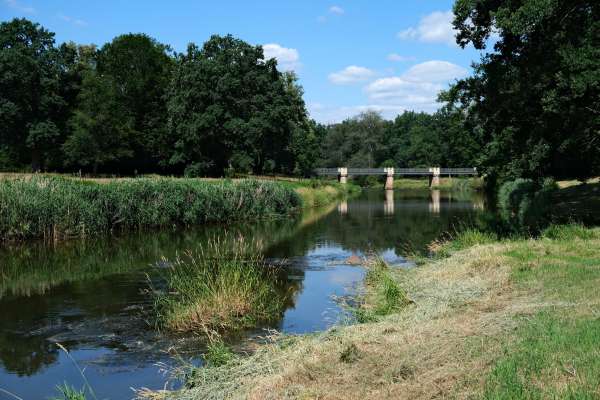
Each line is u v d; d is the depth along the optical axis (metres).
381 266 16.14
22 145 55.06
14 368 8.99
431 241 23.98
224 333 10.68
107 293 14.26
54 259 19.91
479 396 5.22
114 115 56.22
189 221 31.27
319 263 18.66
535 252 13.32
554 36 19.58
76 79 60.16
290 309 12.46
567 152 21.78
